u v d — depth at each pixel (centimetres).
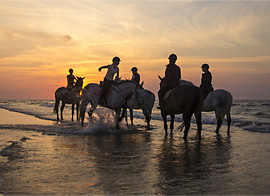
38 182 392
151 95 1166
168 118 1664
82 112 1214
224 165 495
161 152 620
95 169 467
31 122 1379
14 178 412
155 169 467
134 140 807
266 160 536
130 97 1016
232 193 344
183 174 435
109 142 770
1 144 702
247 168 473
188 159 546
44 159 545
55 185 378
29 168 473
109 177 418
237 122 1312
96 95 1091
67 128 1078
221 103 923
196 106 742
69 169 467
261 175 428
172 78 831
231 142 764
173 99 778
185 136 805
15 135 884
